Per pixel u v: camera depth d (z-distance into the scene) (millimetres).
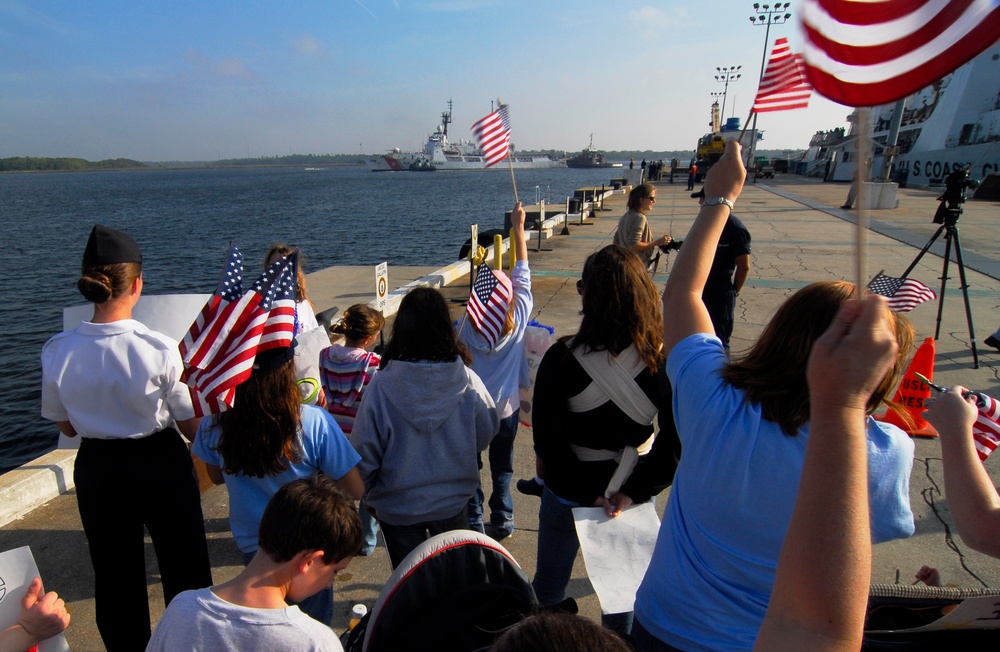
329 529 1578
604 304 2102
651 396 2168
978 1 592
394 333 2547
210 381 2084
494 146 3625
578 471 2316
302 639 1488
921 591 1768
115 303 2307
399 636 1548
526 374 3752
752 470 1309
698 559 1409
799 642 790
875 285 4945
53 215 51719
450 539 1647
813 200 24672
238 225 40875
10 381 11562
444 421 2539
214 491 4078
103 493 2346
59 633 1968
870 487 1321
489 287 3373
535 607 1594
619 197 28375
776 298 8977
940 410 1582
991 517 1404
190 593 1557
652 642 1494
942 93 31516
